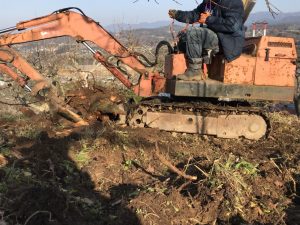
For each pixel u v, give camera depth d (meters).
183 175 1.99
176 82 2.65
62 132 2.54
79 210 1.70
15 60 2.76
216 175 1.92
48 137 2.43
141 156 2.38
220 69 2.70
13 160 2.04
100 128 2.63
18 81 2.83
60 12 2.77
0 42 2.73
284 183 2.09
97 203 1.81
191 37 2.61
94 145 2.38
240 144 2.76
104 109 2.91
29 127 2.64
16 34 2.73
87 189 1.97
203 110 2.80
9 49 2.75
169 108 2.83
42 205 1.60
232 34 2.59
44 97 2.82
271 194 1.96
